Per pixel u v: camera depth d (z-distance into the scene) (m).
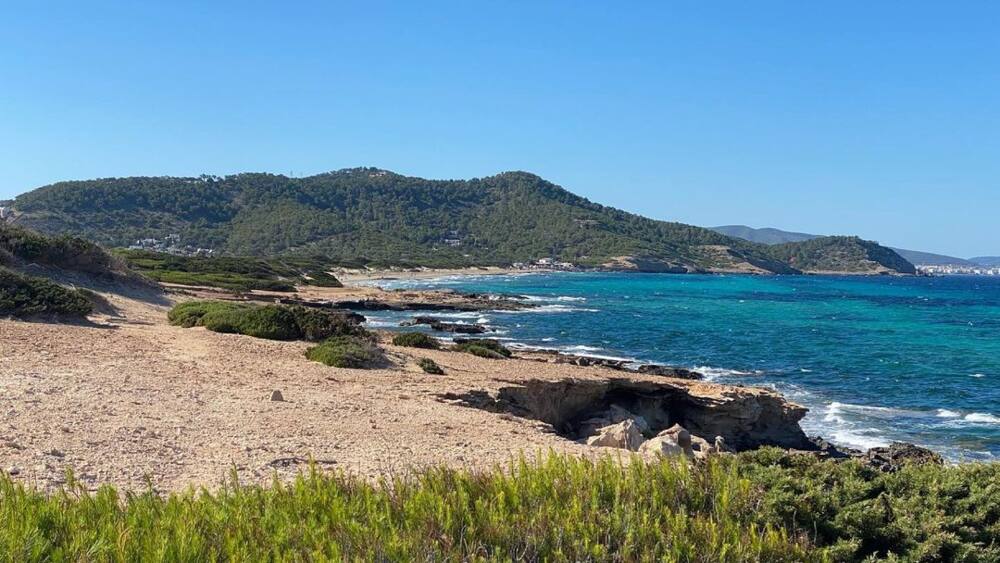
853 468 7.24
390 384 18.56
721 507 6.10
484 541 5.16
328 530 5.12
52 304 24.55
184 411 12.64
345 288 85.81
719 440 18.59
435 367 22.31
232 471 6.80
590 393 23.95
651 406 25.39
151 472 8.87
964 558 5.88
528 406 21.03
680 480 6.49
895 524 6.15
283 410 13.69
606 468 6.79
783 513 6.18
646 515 5.43
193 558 4.64
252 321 27.25
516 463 10.53
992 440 23.78
